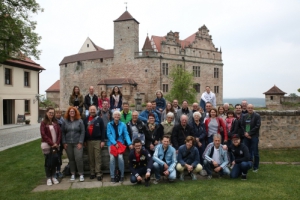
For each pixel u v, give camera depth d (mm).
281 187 7766
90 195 7336
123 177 8812
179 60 53094
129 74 51750
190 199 6941
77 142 8883
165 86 51188
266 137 14664
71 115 8859
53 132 8625
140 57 50625
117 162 9531
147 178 8055
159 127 9367
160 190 7688
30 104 32938
